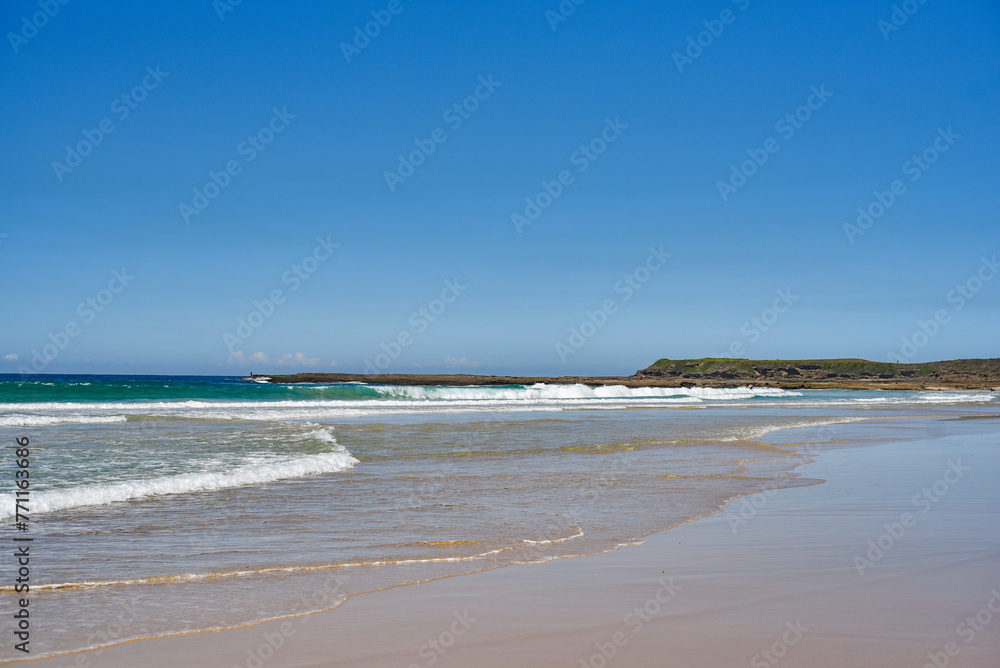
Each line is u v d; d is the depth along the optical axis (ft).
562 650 13.58
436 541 23.34
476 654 13.41
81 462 39.88
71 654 13.56
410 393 149.48
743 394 209.67
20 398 110.42
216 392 128.26
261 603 16.81
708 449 54.19
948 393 243.60
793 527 26.16
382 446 52.75
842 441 63.77
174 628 15.05
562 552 22.08
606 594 17.52
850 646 13.71
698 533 25.08
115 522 25.80
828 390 252.62
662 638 14.23
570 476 38.86
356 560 20.86
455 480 36.99
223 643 14.14
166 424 65.92
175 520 26.27
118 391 118.52
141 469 37.45
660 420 87.04
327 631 14.82
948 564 20.48
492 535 24.35
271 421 72.33
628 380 259.80
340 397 141.08
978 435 71.97
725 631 14.65
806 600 16.89
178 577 18.95
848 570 19.81
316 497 31.48
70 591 17.75
